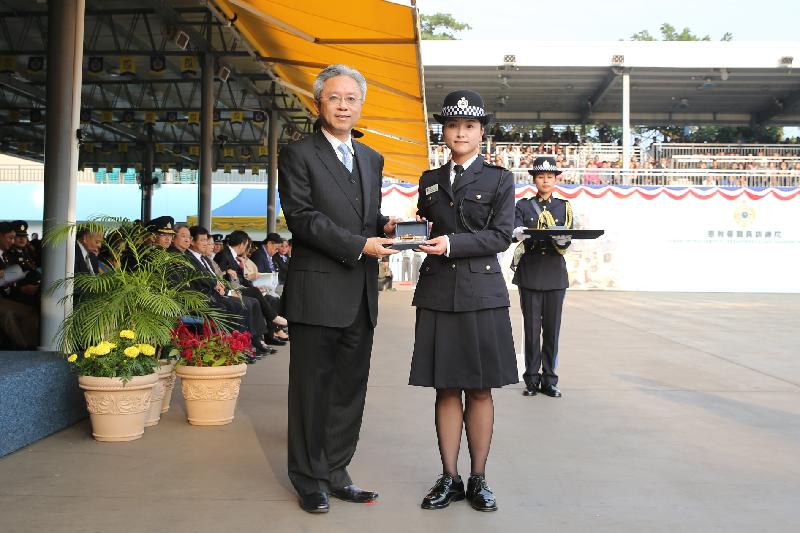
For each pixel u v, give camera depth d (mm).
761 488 3904
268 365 7801
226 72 15352
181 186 33000
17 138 27547
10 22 16172
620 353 9164
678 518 3434
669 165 25094
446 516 3426
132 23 15016
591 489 3857
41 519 3279
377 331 11383
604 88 26719
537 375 6469
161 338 4793
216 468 4102
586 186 23000
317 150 3559
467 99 3648
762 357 8898
